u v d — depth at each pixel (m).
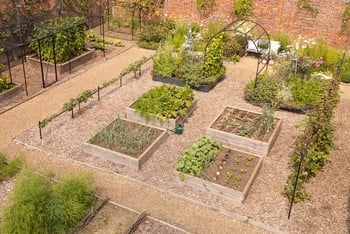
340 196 7.59
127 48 15.26
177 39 14.80
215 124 9.67
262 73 13.02
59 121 9.93
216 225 6.83
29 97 11.17
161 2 17.42
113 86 12.01
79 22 13.51
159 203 7.30
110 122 9.95
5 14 13.34
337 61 13.19
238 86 12.30
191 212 7.11
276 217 7.00
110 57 14.32
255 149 8.95
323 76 12.01
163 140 9.20
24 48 13.44
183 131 9.70
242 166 8.06
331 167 8.51
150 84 12.20
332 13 14.73
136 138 8.82
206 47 12.12
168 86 10.74
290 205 7.07
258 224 6.84
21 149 8.76
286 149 9.11
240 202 7.29
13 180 7.75
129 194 7.50
